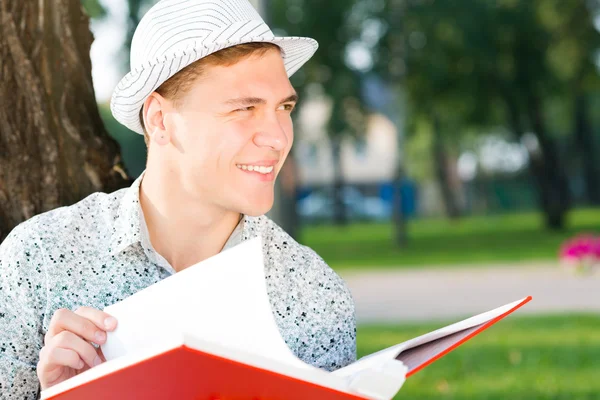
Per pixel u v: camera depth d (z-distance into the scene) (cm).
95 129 312
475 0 2753
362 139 2802
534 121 3133
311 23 2672
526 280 1702
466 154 4994
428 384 778
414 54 2756
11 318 229
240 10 229
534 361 857
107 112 3678
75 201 300
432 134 3459
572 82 2997
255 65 219
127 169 320
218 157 218
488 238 3017
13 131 294
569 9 2844
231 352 167
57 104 303
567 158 4328
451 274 1902
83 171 303
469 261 2203
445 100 2934
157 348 166
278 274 242
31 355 230
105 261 233
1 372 226
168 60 214
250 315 198
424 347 205
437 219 5059
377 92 3016
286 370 172
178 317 201
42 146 297
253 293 198
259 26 220
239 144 217
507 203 5447
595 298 1405
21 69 296
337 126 2722
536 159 3216
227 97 215
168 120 224
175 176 228
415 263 2230
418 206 5503
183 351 162
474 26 2730
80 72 311
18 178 291
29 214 291
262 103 218
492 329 1059
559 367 834
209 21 224
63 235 234
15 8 299
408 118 3078
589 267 1712
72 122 305
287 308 241
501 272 1880
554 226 3259
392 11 2694
